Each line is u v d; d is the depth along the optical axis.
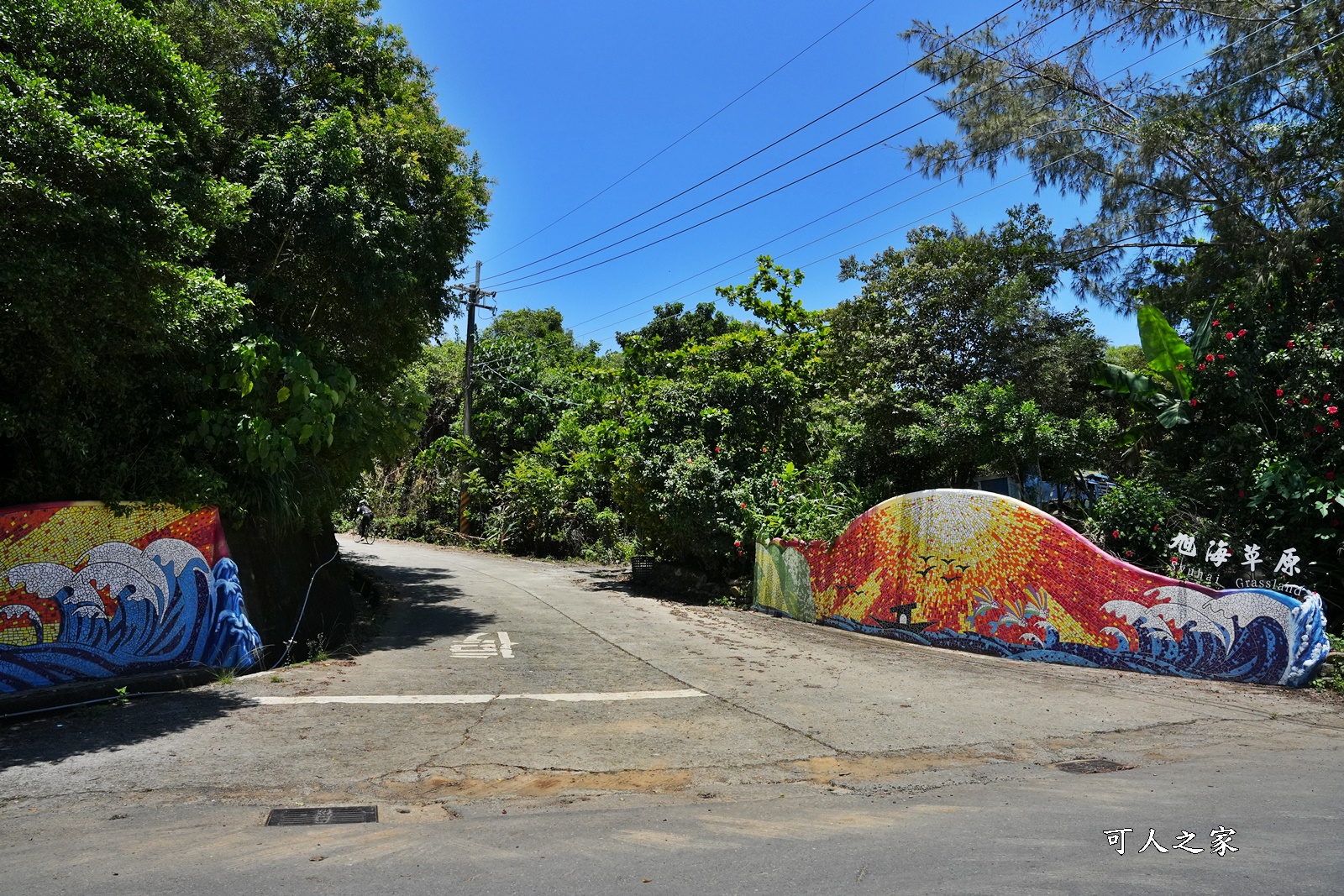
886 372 15.82
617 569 22.88
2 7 6.46
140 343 6.88
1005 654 10.23
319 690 7.94
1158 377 11.88
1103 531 10.74
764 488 16.00
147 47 7.30
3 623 6.95
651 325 29.81
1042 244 15.40
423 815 4.73
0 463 7.38
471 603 15.33
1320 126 10.54
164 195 6.71
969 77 13.84
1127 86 13.09
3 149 5.62
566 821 4.60
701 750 6.19
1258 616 8.33
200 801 4.89
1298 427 9.85
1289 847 3.97
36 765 5.51
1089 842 4.10
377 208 11.57
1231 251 11.49
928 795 5.14
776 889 3.51
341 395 10.30
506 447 30.61
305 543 11.98
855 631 12.53
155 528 8.05
